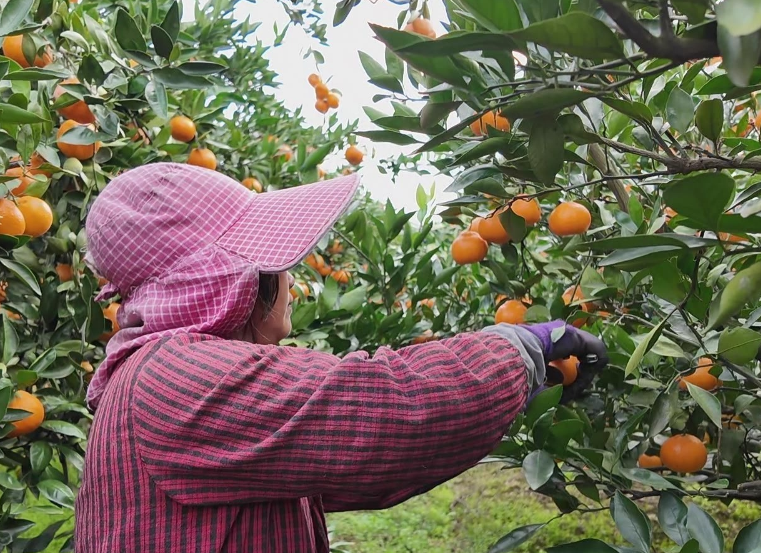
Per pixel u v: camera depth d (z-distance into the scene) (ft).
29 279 5.54
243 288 3.25
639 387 5.06
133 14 8.43
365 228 8.21
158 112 5.87
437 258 8.96
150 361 3.15
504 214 4.69
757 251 2.74
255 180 9.89
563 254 6.04
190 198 3.51
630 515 4.00
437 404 2.97
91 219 3.61
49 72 4.42
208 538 2.96
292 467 2.93
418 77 4.49
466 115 4.20
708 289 4.00
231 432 2.93
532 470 4.13
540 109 2.49
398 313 7.42
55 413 6.01
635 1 2.29
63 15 6.41
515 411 3.27
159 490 3.01
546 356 3.80
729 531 10.06
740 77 1.68
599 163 5.01
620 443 4.46
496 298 7.41
